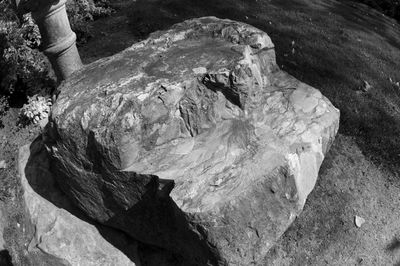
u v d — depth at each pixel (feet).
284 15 30.86
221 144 14.61
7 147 22.68
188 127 15.10
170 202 13.57
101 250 16.42
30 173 18.69
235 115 15.15
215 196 13.03
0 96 24.89
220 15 29.94
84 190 16.10
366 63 27.20
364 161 20.97
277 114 16.02
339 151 21.17
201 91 14.94
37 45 26.53
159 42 18.08
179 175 13.74
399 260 18.13
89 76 16.97
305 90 17.10
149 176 13.99
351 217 18.97
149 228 15.58
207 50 16.44
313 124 15.84
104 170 14.94
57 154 15.93
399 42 33.53
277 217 14.06
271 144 14.74
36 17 19.27
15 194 20.40
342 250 18.04
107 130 14.46
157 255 16.87
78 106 15.37
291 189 14.08
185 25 18.98
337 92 23.97
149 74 15.92
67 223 16.81
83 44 28.27
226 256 13.32
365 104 23.59
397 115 23.54
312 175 15.25
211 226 12.71
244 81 14.70
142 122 14.65
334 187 19.81
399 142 21.89
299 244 18.03
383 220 19.13
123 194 15.10
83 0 29.63
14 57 24.75
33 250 16.47
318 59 26.27
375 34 32.30
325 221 18.72
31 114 23.26
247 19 29.55
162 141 14.96
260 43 16.71
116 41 28.02
